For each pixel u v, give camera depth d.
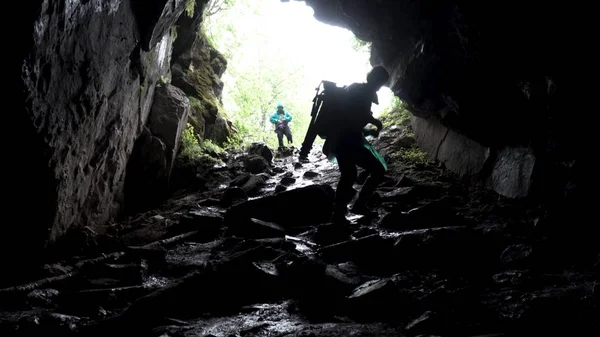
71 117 5.52
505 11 5.05
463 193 7.87
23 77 4.47
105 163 7.23
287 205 7.28
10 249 5.39
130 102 7.93
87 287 5.10
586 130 5.06
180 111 10.10
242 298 4.70
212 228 7.18
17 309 4.53
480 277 4.80
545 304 3.84
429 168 9.41
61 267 5.49
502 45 5.47
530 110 5.98
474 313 3.89
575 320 3.60
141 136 9.14
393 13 7.52
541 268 4.80
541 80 5.39
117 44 6.50
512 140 7.02
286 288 4.84
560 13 4.51
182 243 6.71
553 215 5.63
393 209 7.32
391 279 4.48
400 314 4.11
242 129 15.50
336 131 6.48
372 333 3.77
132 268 5.41
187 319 4.30
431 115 9.59
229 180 10.25
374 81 6.49
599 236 5.03
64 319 4.19
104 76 6.26
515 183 6.81
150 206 8.94
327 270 4.90
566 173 5.67
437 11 6.52
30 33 4.34
